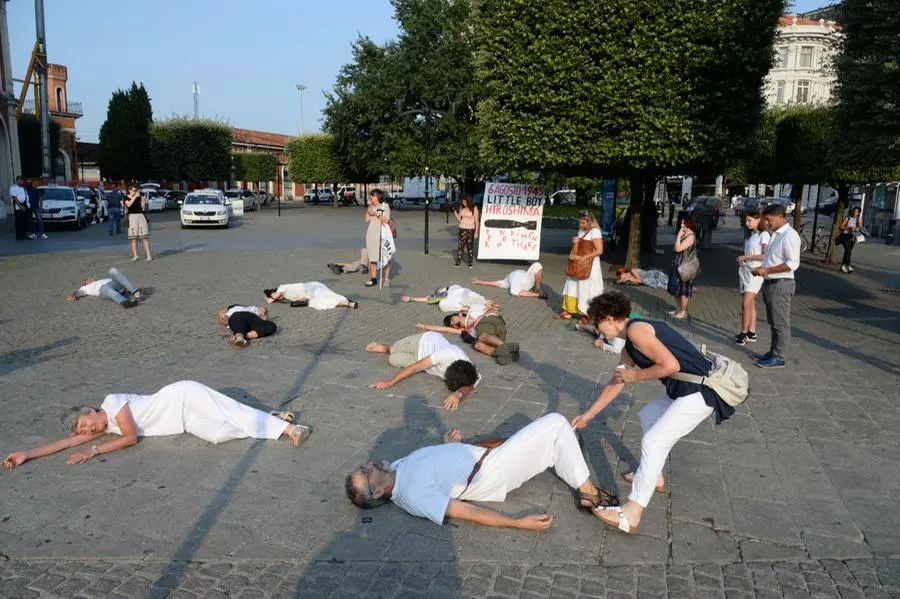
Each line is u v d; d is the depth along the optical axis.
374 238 11.94
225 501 3.99
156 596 3.09
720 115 11.70
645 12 11.75
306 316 9.37
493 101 13.47
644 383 6.47
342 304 10.01
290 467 4.47
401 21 40.75
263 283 12.25
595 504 3.84
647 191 18.64
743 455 4.82
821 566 3.44
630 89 11.92
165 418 4.82
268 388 6.09
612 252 19.25
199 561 3.38
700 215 21.00
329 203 61.28
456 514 3.72
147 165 56.00
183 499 4.00
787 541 3.67
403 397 5.92
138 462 4.50
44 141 27.62
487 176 38.62
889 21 8.22
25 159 44.09
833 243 17.17
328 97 43.25
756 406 5.87
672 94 11.74
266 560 3.40
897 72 8.15
